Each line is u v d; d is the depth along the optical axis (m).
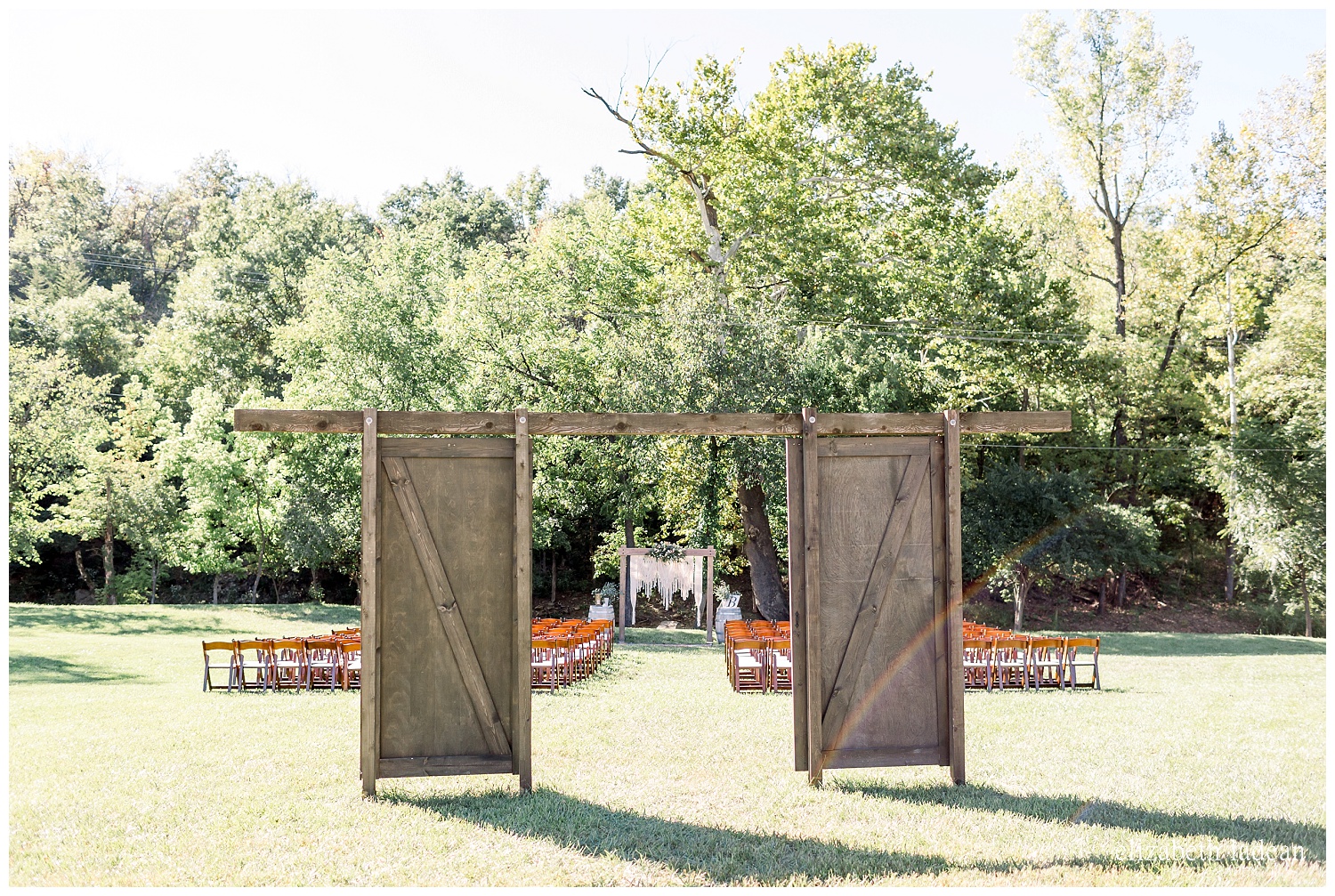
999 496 32.19
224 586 40.06
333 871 5.48
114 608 29.30
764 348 23.91
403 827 6.31
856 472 7.70
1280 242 35.28
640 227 31.02
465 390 29.17
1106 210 39.91
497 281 29.25
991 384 34.00
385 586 7.30
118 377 41.91
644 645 23.50
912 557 7.69
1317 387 31.95
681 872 5.53
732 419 7.55
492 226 56.94
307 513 31.52
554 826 6.38
